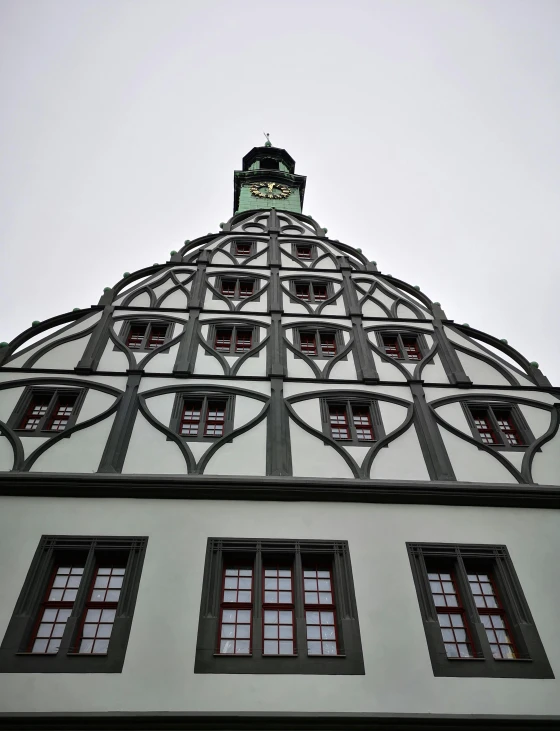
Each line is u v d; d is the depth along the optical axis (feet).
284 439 38.83
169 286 57.36
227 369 45.60
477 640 29.48
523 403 44.78
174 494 34.19
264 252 65.62
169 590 29.76
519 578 31.81
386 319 54.13
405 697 26.76
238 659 27.63
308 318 53.21
